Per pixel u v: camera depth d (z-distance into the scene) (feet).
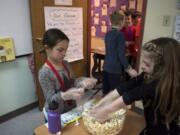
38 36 7.70
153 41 2.87
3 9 6.82
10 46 7.26
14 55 7.45
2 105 7.64
